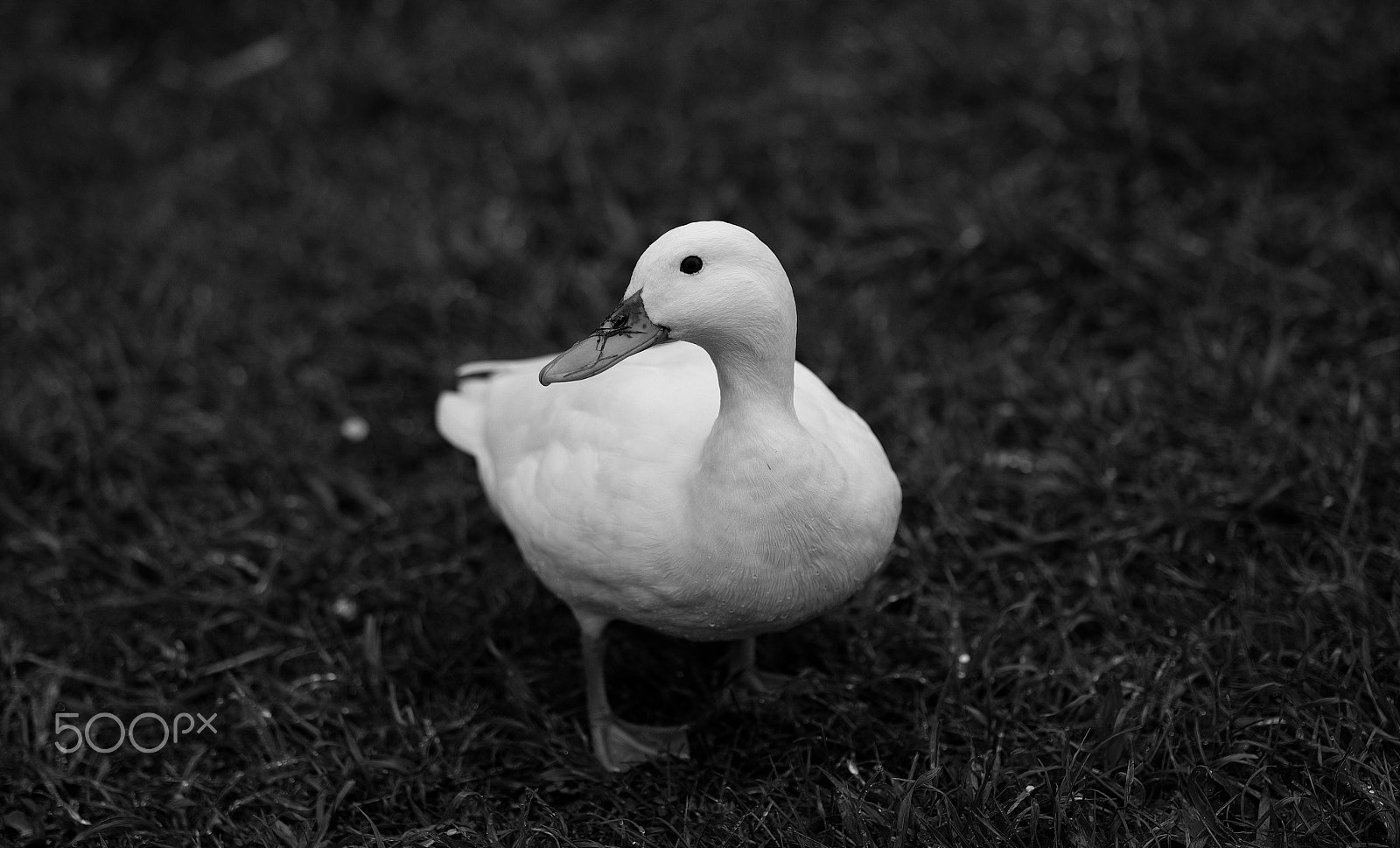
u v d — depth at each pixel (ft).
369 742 14.60
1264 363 17.76
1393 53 21.58
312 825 13.44
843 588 12.54
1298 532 15.53
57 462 18.62
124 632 16.31
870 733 13.79
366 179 24.52
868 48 25.52
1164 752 13.06
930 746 13.07
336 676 15.35
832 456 11.96
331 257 22.39
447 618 16.21
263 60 27.86
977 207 21.04
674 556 12.09
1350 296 18.48
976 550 16.20
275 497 18.08
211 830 13.60
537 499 13.16
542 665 15.46
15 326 21.65
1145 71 22.57
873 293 20.48
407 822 13.56
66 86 26.91
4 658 15.78
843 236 21.74
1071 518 16.51
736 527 11.75
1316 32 22.22
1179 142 21.66
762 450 11.53
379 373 20.66
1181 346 18.63
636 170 23.57
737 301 11.13
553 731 14.47
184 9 28.81
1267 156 21.39
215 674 15.80
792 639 15.30
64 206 24.21
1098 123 22.35
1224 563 15.38
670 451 12.37
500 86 26.16
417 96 26.08
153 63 28.30
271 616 16.56
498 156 24.48
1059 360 19.40
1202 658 13.87
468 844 12.81
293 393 20.12
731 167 23.49
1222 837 11.96
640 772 13.93
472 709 14.80
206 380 20.21
